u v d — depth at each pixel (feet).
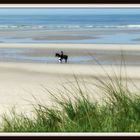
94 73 59.00
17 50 88.99
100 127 18.20
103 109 19.42
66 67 65.21
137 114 18.51
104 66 65.41
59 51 88.84
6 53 82.79
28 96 38.55
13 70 61.05
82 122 18.51
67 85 47.03
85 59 75.10
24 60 72.69
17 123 19.70
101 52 85.25
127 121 18.35
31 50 89.86
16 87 45.91
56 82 50.72
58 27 180.65
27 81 51.34
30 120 19.67
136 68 61.98
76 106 19.35
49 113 19.84
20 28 167.84
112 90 20.47
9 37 123.34
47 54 83.76
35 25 183.21
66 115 19.21
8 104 32.81
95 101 20.66
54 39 116.78
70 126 18.37
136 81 48.73
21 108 30.22
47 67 65.05
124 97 19.24
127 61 70.90
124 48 91.04
